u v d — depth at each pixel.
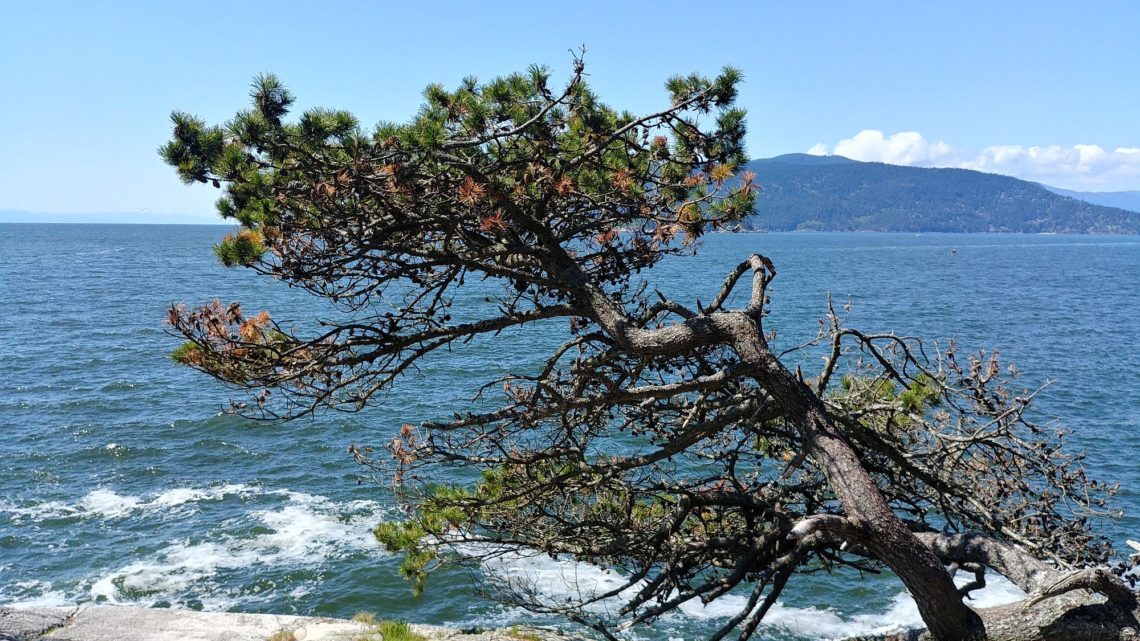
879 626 16.86
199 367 7.30
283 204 7.21
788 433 8.08
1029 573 5.96
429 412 30.23
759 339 6.93
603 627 7.57
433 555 8.32
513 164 7.37
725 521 8.50
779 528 7.07
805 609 17.39
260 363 7.29
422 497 8.31
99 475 25.27
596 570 18.09
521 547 8.20
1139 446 24.73
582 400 7.25
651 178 8.12
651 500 9.30
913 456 7.90
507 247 7.55
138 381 38.56
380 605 17.56
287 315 55.03
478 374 36.34
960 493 7.76
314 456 26.55
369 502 23.05
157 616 10.04
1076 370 39.44
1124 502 19.66
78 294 79.44
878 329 54.72
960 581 17.97
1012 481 7.80
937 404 8.59
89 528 21.41
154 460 26.61
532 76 7.48
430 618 16.98
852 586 18.23
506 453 7.74
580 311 7.52
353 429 28.80
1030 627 5.68
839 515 6.69
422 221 7.16
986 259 174.88
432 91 7.59
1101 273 130.00
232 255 7.00
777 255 178.50
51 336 52.53
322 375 7.59
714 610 17.11
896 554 6.04
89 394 35.75
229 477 25.08
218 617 10.11
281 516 22.14
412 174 6.91
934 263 153.88
